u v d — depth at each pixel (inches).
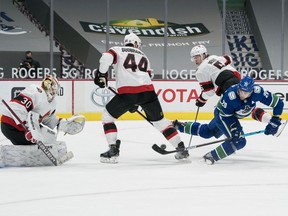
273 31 860.0
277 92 613.6
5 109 296.4
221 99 297.9
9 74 683.4
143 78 311.3
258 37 865.5
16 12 836.0
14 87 577.9
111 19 871.1
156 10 895.1
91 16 858.8
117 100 311.4
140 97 310.0
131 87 308.8
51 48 590.9
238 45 871.1
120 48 312.8
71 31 831.1
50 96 296.5
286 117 612.1
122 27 866.8
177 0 911.0
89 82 588.1
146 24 881.5
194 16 900.6
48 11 813.9
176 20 893.8
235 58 856.9
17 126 294.0
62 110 584.1
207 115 610.5
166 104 605.0
